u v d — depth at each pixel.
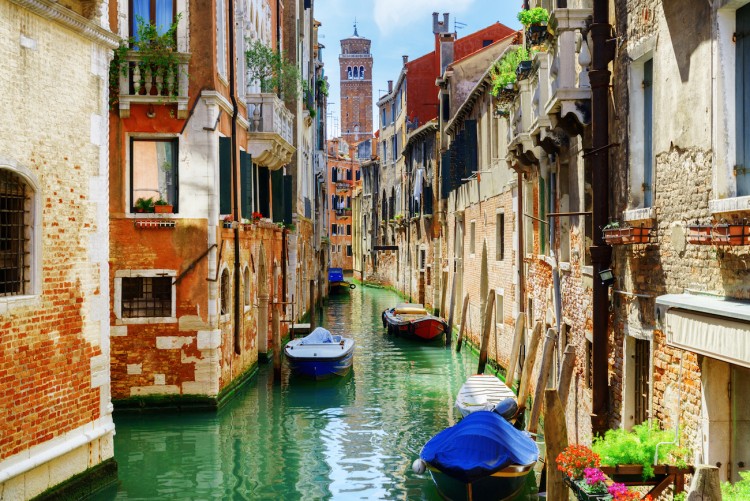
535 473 11.80
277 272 24.69
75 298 9.51
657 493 6.52
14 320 8.34
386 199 55.03
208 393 15.23
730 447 6.39
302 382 19.64
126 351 15.08
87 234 9.77
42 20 8.84
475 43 35.12
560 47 9.84
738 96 6.14
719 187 6.23
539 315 15.16
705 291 6.53
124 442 13.58
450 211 30.06
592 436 9.30
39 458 8.68
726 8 6.15
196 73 15.16
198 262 15.15
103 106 10.16
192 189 15.16
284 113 22.33
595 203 9.15
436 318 27.75
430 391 18.84
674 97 7.16
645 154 8.24
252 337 19.89
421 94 42.12
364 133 98.69
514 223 18.09
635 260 8.26
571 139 11.66
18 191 8.66
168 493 11.15
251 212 18.77
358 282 67.56
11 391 8.29
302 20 34.50
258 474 12.11
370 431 14.90
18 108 8.43
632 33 8.30
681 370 6.99
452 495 10.43
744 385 6.34
